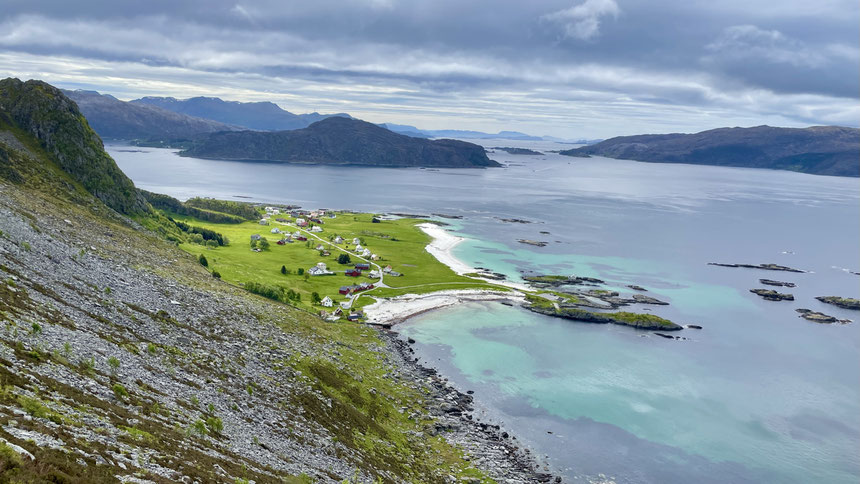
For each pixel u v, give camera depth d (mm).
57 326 63406
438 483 81125
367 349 137250
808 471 99625
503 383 129625
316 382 97438
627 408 120375
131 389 55906
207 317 107188
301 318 143500
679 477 95562
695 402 124938
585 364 143500
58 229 123750
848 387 135875
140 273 118812
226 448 53125
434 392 119812
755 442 108812
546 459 97938
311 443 70000
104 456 36594
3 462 28469
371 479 67688
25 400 38656
